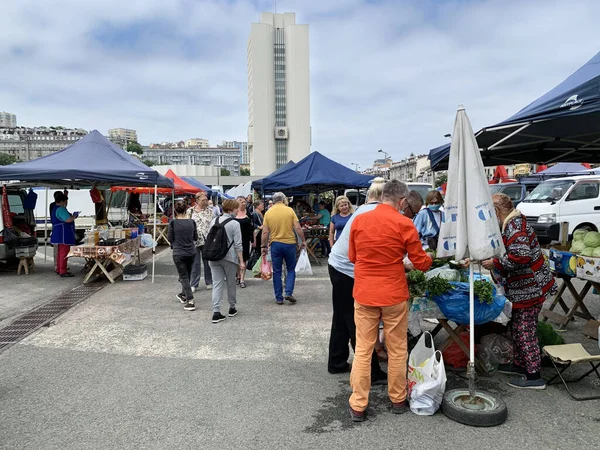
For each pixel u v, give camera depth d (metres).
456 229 3.35
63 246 9.27
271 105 97.69
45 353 4.77
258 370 4.30
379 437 3.05
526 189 16.73
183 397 3.71
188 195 25.41
